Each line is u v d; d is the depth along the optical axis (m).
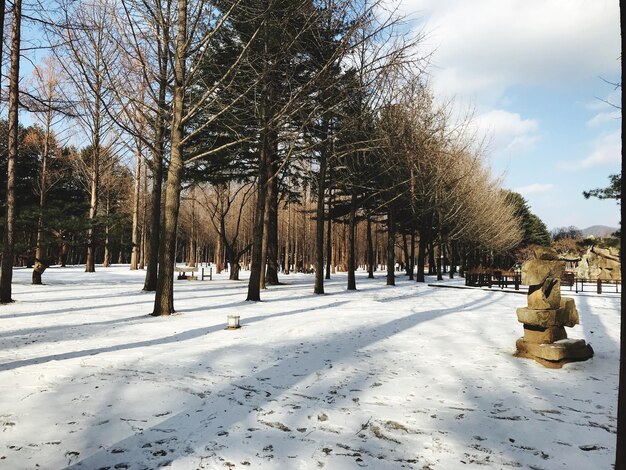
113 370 5.43
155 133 15.15
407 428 3.88
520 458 3.35
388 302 14.16
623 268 2.38
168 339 7.57
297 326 8.92
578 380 5.43
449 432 3.81
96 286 19.61
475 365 6.09
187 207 55.25
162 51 11.88
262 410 4.26
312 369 5.78
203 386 4.93
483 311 11.84
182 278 28.03
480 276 24.95
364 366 5.97
